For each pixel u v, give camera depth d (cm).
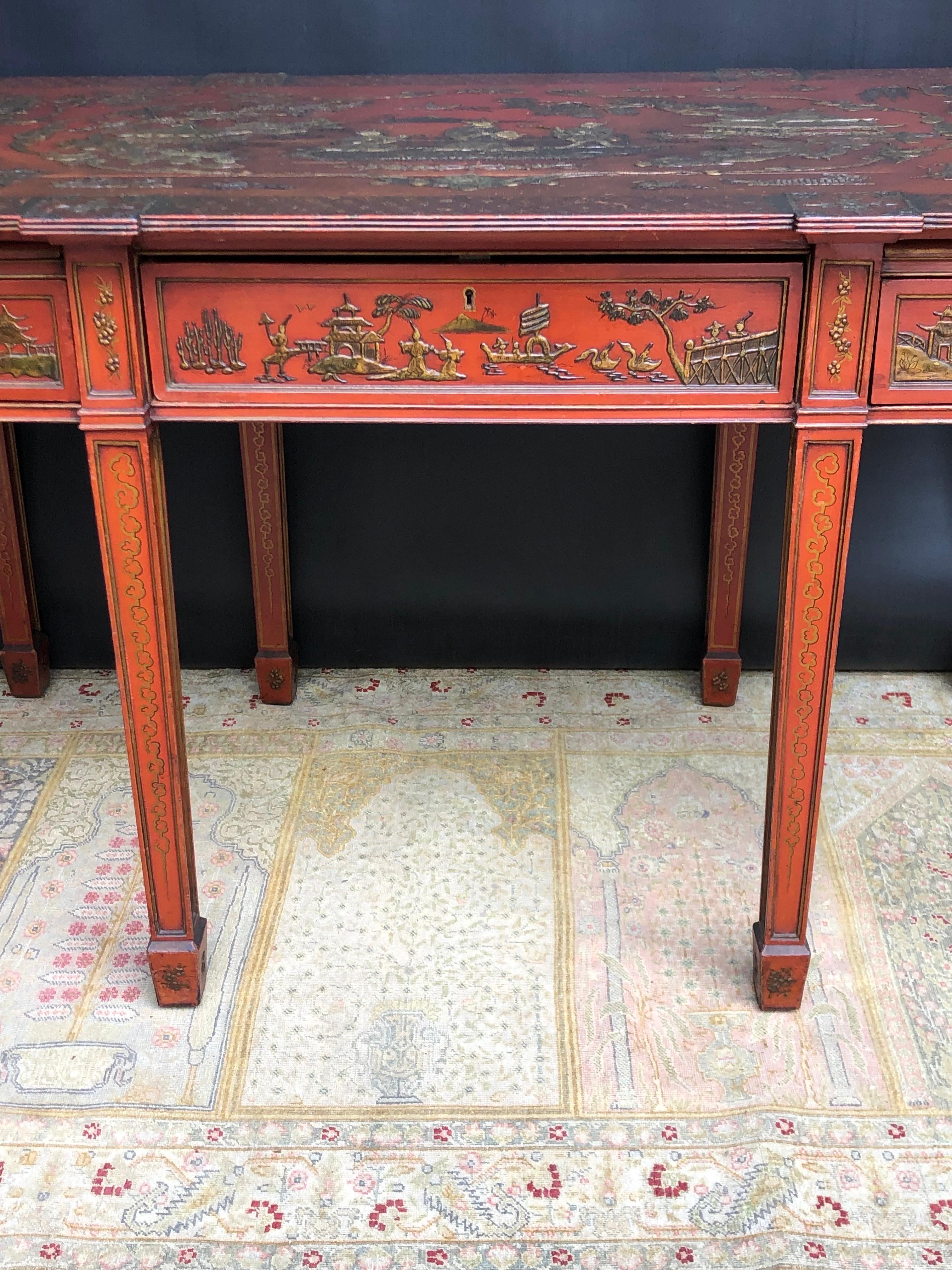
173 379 170
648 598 298
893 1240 170
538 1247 170
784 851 196
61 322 167
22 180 172
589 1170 181
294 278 164
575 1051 200
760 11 249
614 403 171
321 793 262
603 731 282
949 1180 179
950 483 284
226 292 165
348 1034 204
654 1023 206
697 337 167
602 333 167
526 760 272
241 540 294
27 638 289
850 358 166
